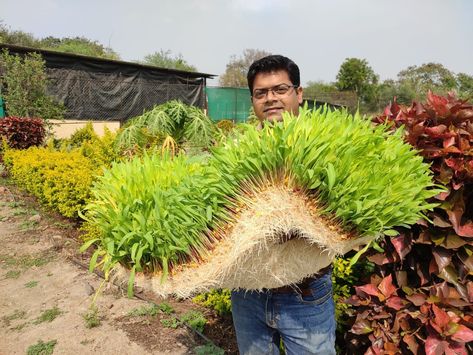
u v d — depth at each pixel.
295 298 1.52
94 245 4.97
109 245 1.07
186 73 18.23
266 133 1.05
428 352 1.70
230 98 20.30
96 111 15.27
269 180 1.04
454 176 1.73
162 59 34.12
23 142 10.21
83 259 4.65
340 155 1.01
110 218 1.12
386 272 2.09
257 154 1.02
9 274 4.31
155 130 3.52
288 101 1.58
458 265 1.85
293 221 1.00
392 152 1.10
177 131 3.59
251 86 1.65
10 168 8.54
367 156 1.02
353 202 1.00
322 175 1.00
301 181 1.02
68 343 3.06
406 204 1.06
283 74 1.56
